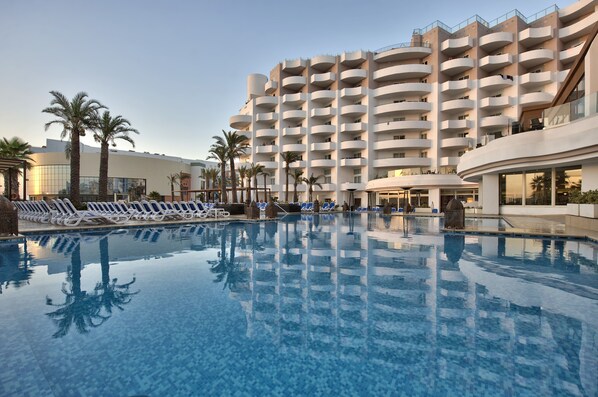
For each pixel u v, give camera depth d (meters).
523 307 4.23
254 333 3.47
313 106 48.56
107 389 2.48
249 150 51.25
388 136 45.19
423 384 2.56
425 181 37.84
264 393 2.45
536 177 20.66
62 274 6.02
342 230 14.34
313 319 3.87
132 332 3.47
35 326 3.61
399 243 10.11
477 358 2.95
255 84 53.28
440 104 41.66
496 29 41.06
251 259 7.48
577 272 6.11
